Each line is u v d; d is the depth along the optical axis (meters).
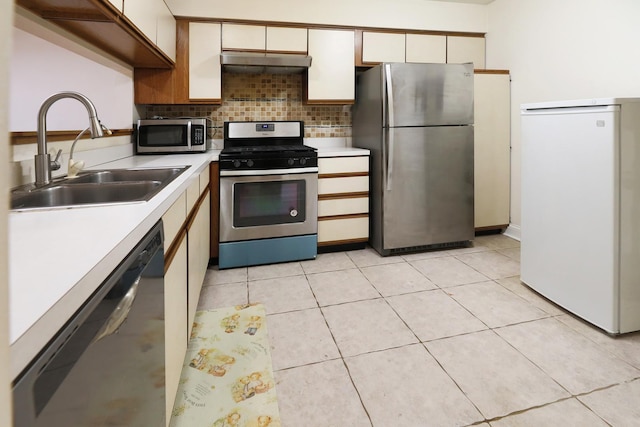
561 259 2.09
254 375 1.59
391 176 3.01
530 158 2.28
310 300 2.29
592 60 2.63
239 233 2.82
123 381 0.70
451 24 3.52
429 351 1.75
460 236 3.24
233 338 1.87
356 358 1.71
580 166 1.94
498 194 3.55
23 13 1.50
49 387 0.44
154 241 0.95
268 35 3.08
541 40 3.05
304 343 1.83
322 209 3.10
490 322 2.00
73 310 0.51
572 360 1.66
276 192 2.88
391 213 3.06
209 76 3.00
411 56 3.45
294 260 2.99
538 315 2.07
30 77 1.64
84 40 2.00
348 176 3.13
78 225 0.83
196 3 2.93
